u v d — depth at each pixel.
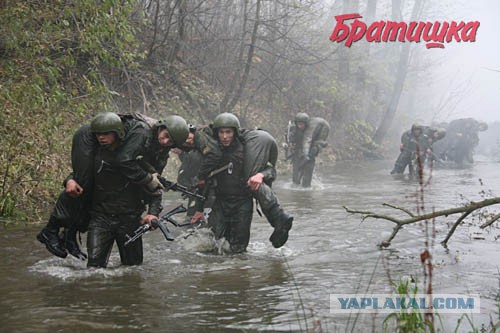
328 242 8.75
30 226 9.22
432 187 16.31
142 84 18.31
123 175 6.80
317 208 12.04
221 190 8.12
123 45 12.05
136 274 6.79
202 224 8.31
